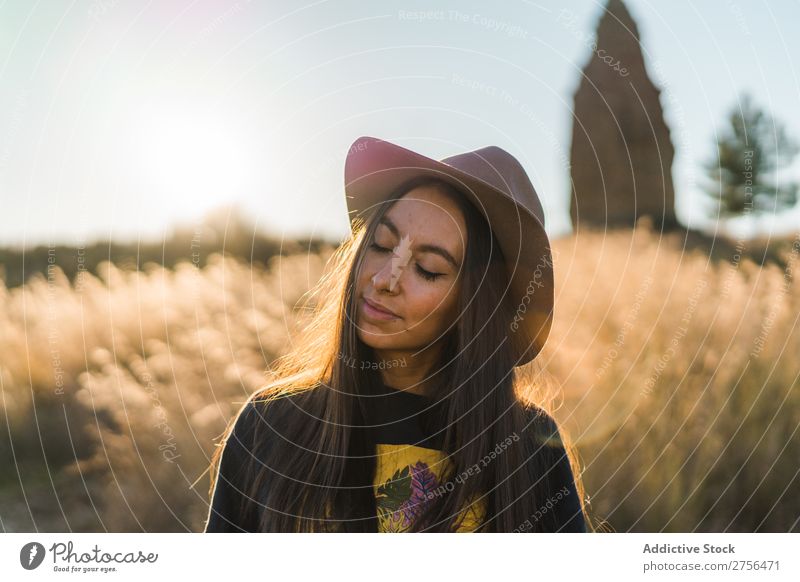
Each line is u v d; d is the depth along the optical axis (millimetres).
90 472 4152
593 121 17094
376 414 1814
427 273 1733
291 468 1783
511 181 1925
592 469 3973
